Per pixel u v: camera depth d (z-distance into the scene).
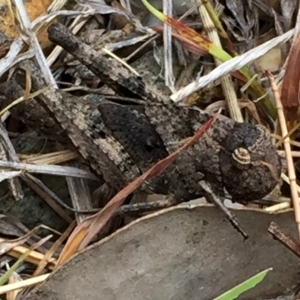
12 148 0.06
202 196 0.06
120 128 0.06
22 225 0.06
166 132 0.06
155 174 0.05
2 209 0.06
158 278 0.05
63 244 0.06
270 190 0.06
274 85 0.06
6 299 0.06
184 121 0.06
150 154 0.06
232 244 0.05
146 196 0.06
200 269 0.05
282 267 0.05
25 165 0.06
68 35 0.06
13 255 0.06
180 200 0.06
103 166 0.06
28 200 0.06
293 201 0.05
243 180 0.05
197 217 0.05
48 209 0.06
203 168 0.06
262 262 0.05
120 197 0.05
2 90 0.06
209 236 0.05
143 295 0.05
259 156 0.05
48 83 0.06
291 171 0.05
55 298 0.05
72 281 0.05
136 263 0.05
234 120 0.06
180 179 0.06
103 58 0.06
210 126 0.06
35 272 0.06
